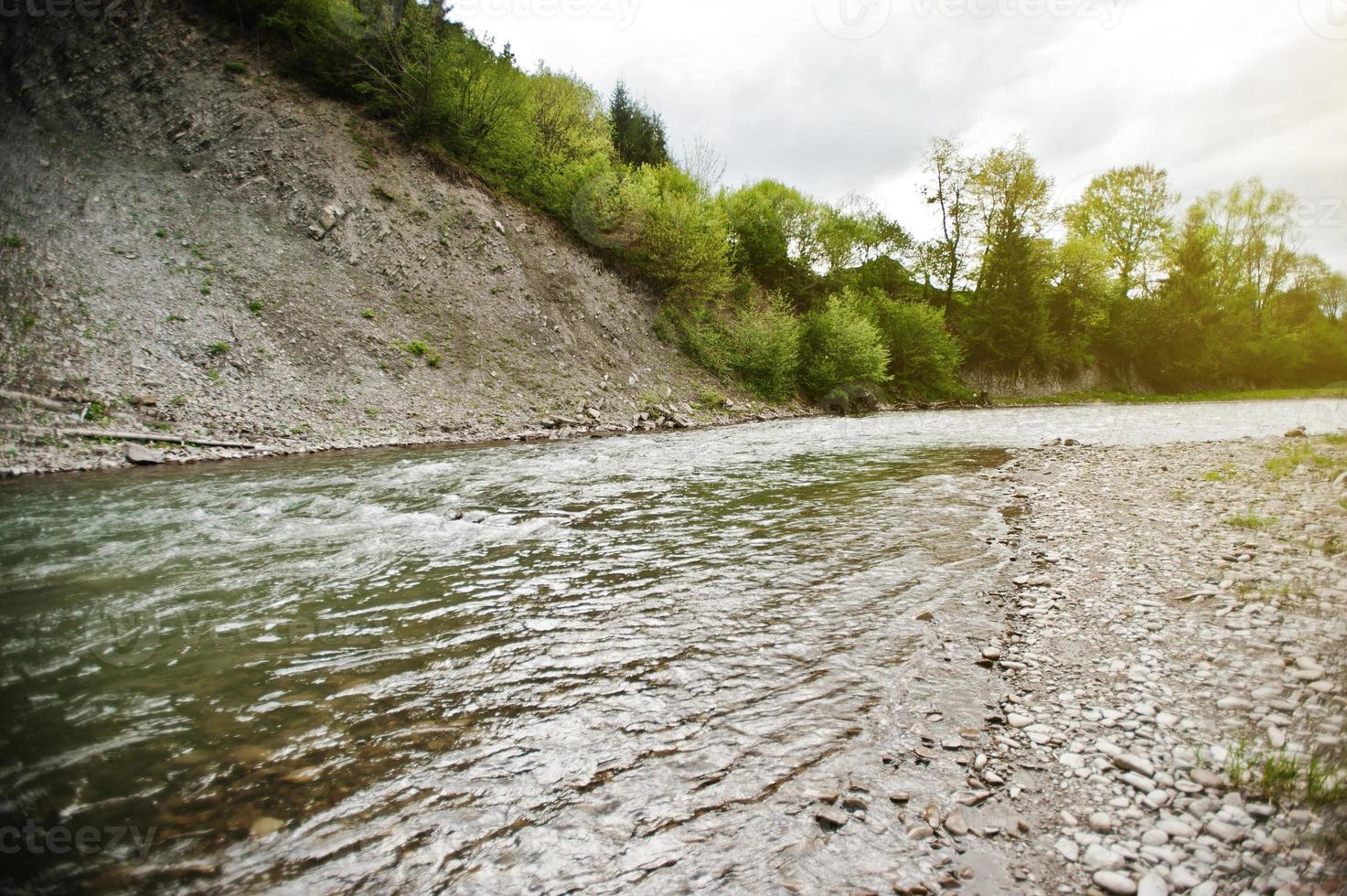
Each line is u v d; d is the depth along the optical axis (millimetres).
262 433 16359
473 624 5625
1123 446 18875
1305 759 3541
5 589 6227
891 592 6504
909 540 8484
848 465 15156
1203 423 27328
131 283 17781
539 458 15797
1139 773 3516
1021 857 2916
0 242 16578
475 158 30453
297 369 18969
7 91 21203
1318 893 2588
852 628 5613
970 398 46719
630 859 2893
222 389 17016
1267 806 3176
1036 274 50625
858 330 39125
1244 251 53688
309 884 2709
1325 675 4523
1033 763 3650
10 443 12961
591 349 28016
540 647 5184
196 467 13609
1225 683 4488
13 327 15133
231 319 18750
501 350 24719
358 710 4176
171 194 20766
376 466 14008
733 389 33031
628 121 50812
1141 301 56781
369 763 3611
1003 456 16906
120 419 14734
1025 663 4938
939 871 2824
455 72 29297
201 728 3928
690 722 4086
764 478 13219
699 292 35062
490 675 4707
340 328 20938
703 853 2938
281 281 20719
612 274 32406
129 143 21531
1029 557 7750
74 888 2627
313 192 23469
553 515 9766
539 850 2941
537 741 3861
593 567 7281
